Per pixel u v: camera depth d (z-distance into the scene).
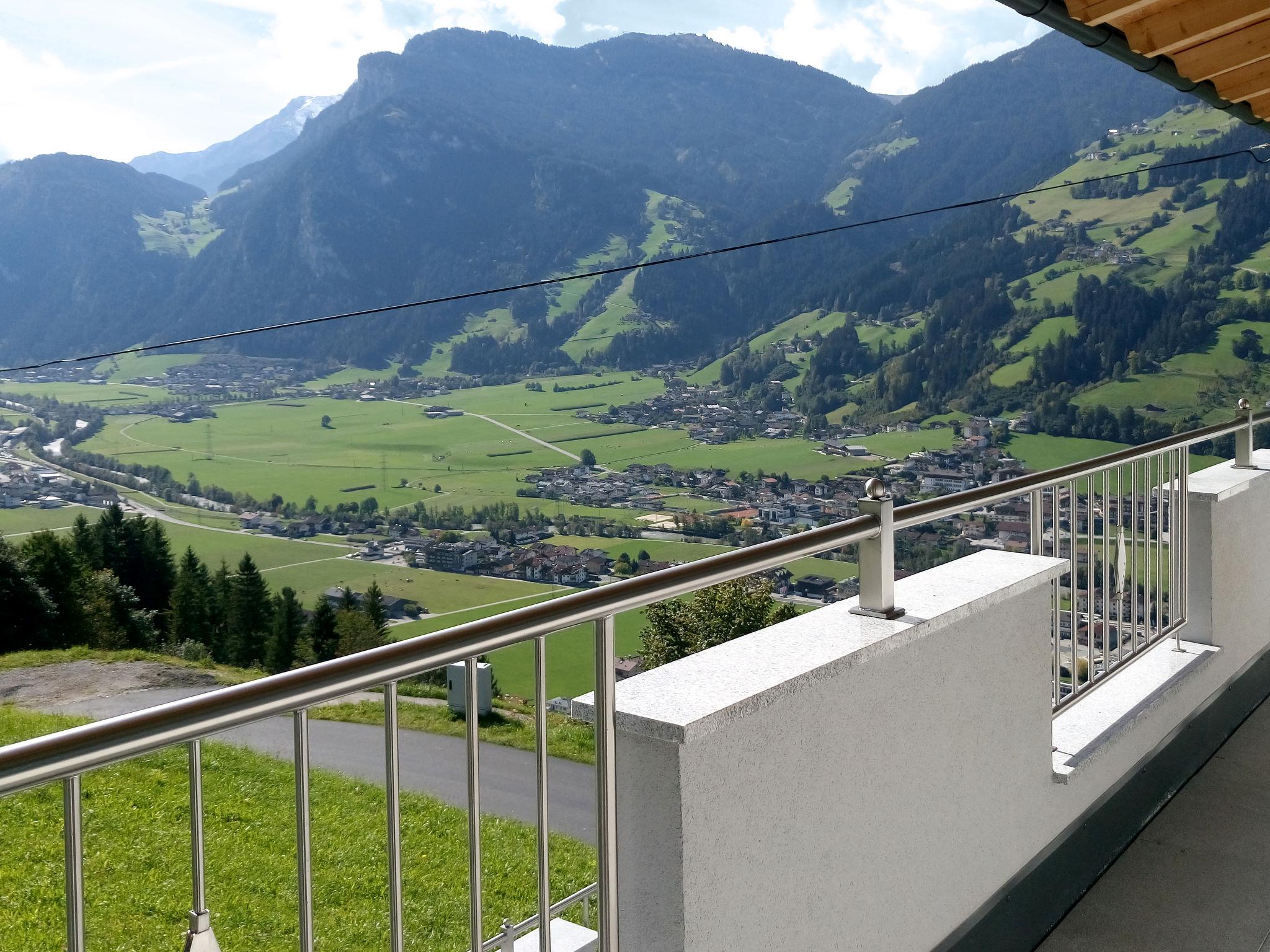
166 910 10.97
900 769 1.64
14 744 0.68
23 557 36.88
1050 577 2.05
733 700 1.24
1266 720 3.14
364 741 17.52
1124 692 2.70
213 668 30.56
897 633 1.57
